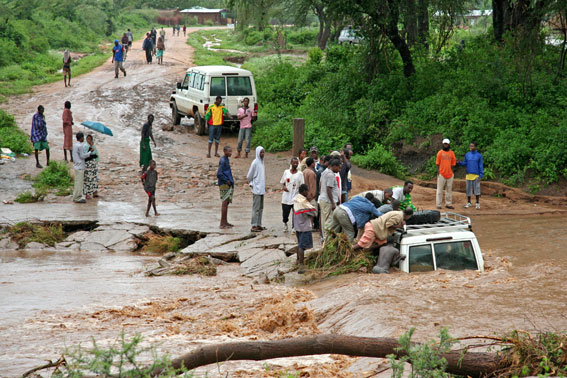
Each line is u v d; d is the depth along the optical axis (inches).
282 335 374.9
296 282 540.7
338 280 518.3
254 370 309.0
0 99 1601.9
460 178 1063.6
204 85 1232.2
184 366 226.1
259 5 1585.9
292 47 3678.6
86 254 681.6
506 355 264.4
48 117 1402.6
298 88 1638.8
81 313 432.1
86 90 1756.9
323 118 1283.2
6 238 716.0
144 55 2783.0
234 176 1019.3
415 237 533.3
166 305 459.5
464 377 264.4
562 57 1290.6
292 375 293.4
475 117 1122.0
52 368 289.1
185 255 640.4
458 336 336.5
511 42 1283.2
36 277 562.6
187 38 4443.9
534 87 1214.9
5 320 409.1
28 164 1027.9
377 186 965.2
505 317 378.3
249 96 1240.2
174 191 932.0
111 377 207.9
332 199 620.4
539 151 1016.9
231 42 4188.0
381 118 1225.4
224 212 716.7
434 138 1142.3
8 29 2800.2
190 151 1176.8
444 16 1373.0
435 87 1277.1
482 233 736.3
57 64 2608.3
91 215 782.5
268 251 631.8
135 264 633.0
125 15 5743.1
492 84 1219.2
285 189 686.5
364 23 1255.5
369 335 352.2
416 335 340.5
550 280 492.1
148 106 1577.3
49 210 803.4
